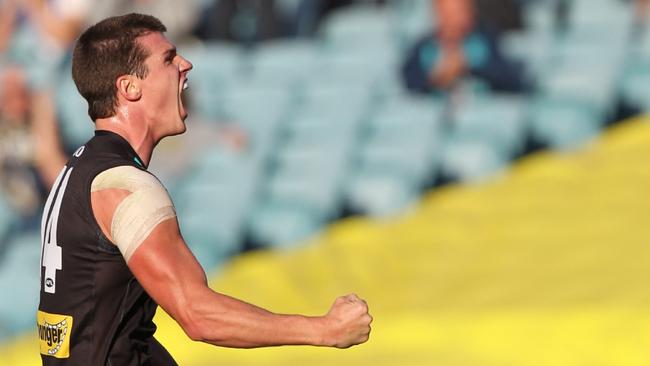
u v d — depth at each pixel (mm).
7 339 30156
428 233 29391
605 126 33312
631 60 34625
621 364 21375
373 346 23500
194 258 9531
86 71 10273
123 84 10250
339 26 39062
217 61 37938
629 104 34125
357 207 32812
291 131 35531
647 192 28844
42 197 34531
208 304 9242
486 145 32656
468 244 28156
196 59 37938
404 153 33344
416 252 28375
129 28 10328
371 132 34562
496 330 22922
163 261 9367
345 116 35281
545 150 33125
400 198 32312
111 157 9984
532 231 28078
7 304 31719
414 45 34188
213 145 34688
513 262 26484
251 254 31578
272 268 29312
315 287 27797
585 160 31547
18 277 32469
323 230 31938
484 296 24750
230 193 33500
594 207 28641
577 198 29375
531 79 34062
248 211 32938
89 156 10070
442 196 31797
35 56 37656
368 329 9352
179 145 34375
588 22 36312
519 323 22859
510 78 33344
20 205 34312
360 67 37062
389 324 24031
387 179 32656
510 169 32312
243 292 28266
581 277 24688
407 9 38406
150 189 9641
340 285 27531
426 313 24281
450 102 33781
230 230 32219
